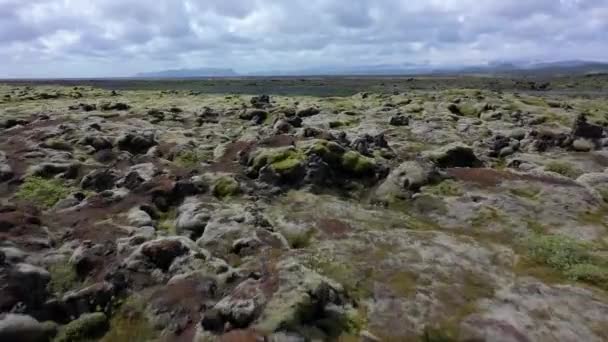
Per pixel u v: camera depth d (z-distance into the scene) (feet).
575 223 104.88
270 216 111.14
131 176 131.75
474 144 196.65
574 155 174.70
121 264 80.64
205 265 81.51
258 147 159.94
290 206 119.24
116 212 109.40
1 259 74.74
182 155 167.32
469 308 70.03
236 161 156.66
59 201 119.03
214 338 62.49
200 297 72.13
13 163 141.79
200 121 244.63
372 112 293.23
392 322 67.10
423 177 133.39
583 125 191.93
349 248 92.22
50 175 136.56
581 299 73.10
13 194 121.60
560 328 64.90
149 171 139.95
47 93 419.13
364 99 408.87
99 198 117.70
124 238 92.32
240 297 67.92
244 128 218.18
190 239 91.91
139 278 78.54
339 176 141.28
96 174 133.39
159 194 120.57
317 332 63.87
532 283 78.38
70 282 78.48
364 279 79.36
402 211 120.16
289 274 74.08
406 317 68.18
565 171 155.53
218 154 168.45
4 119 214.90
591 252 90.12
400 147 195.83
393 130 232.73
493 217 109.29
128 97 429.79
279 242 95.20
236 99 391.45
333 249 91.76
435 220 112.78
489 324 64.85
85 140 173.47
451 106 312.91
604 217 109.29
